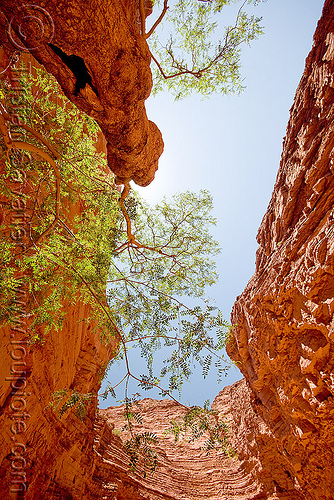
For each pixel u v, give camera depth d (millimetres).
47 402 8430
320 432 8781
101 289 6125
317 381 8180
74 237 5633
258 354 11422
